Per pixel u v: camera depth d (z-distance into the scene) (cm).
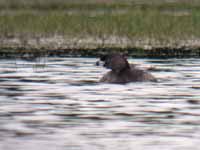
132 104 3947
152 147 3047
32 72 5316
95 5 11438
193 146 3061
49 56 6494
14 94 4297
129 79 4722
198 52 6775
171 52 6762
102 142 3122
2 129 3347
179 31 8094
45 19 8938
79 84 4675
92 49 7044
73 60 6134
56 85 4641
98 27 8350
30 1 11994
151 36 7906
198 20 8688
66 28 8394
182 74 5159
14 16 9456
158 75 5091
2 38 7912
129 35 7956
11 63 5947
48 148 3023
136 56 6450
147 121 3516
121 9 10912
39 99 4116
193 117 3603
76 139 3169
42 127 3388
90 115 3659
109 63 4819
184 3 11419
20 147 3036
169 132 3294
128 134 3259
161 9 10769
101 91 4378
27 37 8025
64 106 3894
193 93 4303
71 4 11612
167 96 4197
